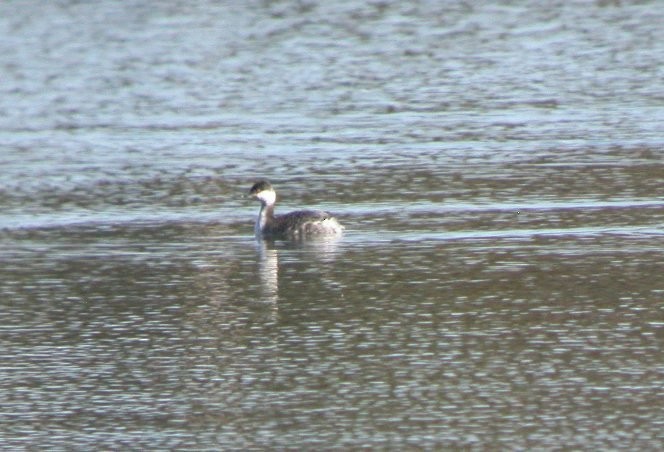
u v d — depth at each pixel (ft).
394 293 85.56
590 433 63.16
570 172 117.39
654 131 134.41
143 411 67.10
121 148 132.46
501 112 146.82
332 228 100.12
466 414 65.72
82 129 142.72
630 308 81.41
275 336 77.97
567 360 72.64
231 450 62.23
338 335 77.82
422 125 140.46
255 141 134.00
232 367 73.00
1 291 87.61
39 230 103.30
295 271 91.25
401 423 64.80
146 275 90.94
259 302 84.53
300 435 63.72
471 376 70.74
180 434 64.18
